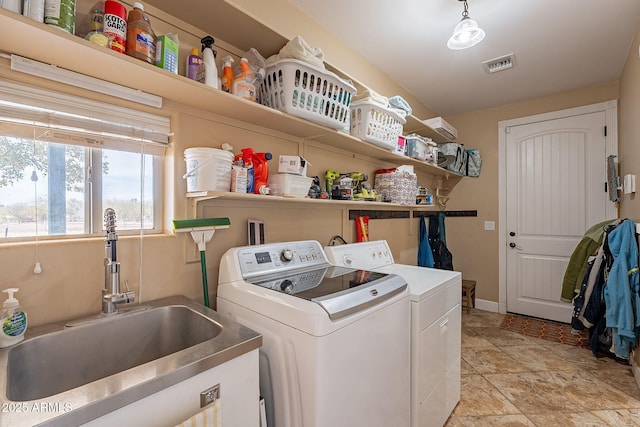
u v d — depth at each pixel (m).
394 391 1.25
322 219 2.01
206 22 1.30
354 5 1.86
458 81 2.92
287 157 1.49
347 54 2.29
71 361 0.93
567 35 2.17
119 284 1.08
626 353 2.17
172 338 1.15
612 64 2.60
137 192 1.25
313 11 1.92
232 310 1.22
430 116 3.66
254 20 1.29
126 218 1.22
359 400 1.07
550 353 2.52
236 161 1.36
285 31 1.79
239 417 0.85
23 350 0.83
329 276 1.40
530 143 3.39
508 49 2.36
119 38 0.92
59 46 0.84
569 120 3.16
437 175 3.71
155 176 1.30
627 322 2.07
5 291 0.83
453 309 1.77
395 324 1.26
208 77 1.17
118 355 1.03
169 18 1.25
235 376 0.84
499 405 1.84
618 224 2.34
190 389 0.74
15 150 0.96
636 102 2.18
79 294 1.04
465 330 3.00
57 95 1.00
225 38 1.42
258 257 1.38
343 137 1.79
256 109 1.31
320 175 1.96
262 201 1.62
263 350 1.08
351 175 2.07
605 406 1.82
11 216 0.95
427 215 3.53
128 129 1.17
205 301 1.28
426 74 2.77
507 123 3.53
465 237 3.82
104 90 1.06
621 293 2.13
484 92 3.19
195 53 1.19
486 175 3.68
